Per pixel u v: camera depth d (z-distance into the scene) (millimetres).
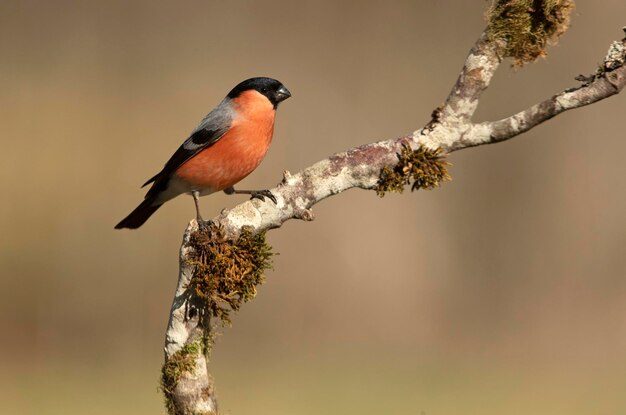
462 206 16516
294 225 15719
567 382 12789
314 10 18797
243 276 4723
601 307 15484
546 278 16047
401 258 15844
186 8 18797
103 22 18609
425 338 15203
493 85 17156
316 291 15398
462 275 15977
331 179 4805
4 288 14188
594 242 16172
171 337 4734
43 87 17141
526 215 16469
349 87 17812
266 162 16797
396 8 18625
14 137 15922
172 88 17516
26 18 18359
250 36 18578
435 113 4816
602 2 17188
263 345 14727
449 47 18234
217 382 12758
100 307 14359
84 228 14906
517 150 16766
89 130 16328
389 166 4797
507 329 15328
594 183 16547
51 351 13781
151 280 14711
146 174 15828
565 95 4578
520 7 4812
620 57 4500
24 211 14945
